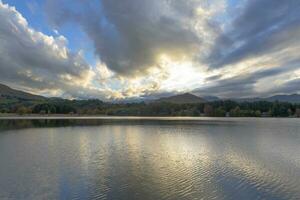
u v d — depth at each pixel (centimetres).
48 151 3881
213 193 2031
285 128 9069
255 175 2556
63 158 3338
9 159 3247
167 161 3203
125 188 2130
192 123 12181
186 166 2934
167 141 5216
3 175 2494
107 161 3175
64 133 6756
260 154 3741
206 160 3278
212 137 6044
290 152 3947
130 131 7556
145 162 3133
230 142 5112
